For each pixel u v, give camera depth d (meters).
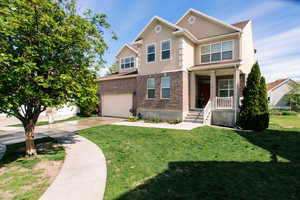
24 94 4.66
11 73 4.22
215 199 3.22
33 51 4.84
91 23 6.45
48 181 4.14
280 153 5.89
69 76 5.23
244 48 13.46
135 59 18.33
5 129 12.18
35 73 5.55
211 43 13.63
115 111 17.83
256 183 3.81
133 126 11.22
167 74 13.28
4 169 4.95
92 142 7.66
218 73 13.30
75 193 3.50
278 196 3.29
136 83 15.95
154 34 14.11
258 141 7.41
